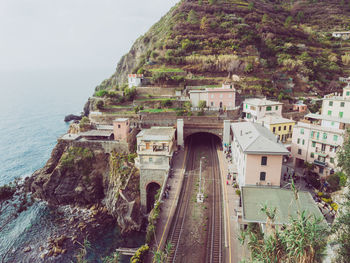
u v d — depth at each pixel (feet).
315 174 182.80
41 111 631.15
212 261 116.37
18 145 389.39
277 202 117.08
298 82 334.85
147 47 513.45
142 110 279.49
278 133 221.46
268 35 398.42
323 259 76.18
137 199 204.33
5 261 165.48
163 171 198.39
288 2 618.03
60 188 229.45
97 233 188.96
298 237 69.77
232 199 160.76
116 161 231.91
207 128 247.50
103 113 284.20
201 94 286.25
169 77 319.47
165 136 209.46
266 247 74.49
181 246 126.72
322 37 472.03
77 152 241.76
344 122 200.54
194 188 176.65
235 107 279.49
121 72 603.26
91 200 229.86
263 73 332.60
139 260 117.70
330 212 137.39
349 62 389.60
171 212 152.25
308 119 249.96
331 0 594.24
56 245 175.83
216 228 137.80
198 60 347.56
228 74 333.62
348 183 101.60
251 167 150.82
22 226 200.13
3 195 241.96
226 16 434.30
